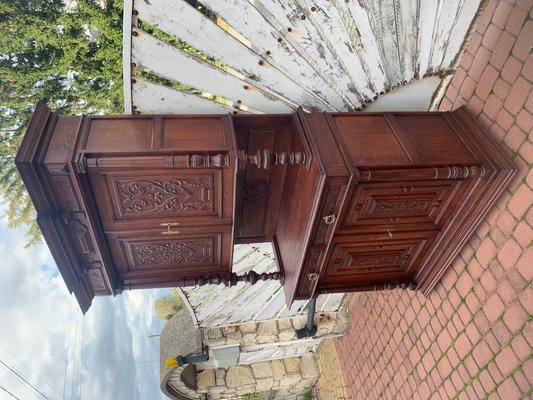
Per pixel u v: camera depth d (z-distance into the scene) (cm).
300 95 245
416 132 217
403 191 205
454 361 254
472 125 222
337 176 182
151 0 187
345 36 221
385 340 341
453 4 217
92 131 188
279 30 211
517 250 204
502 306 214
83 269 209
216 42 210
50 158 168
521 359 204
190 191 196
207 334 403
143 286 238
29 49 371
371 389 368
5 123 405
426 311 281
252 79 231
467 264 238
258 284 351
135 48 205
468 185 210
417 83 256
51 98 407
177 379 421
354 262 244
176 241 219
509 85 207
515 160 203
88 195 181
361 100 256
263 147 235
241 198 245
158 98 230
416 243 241
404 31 225
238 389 495
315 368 518
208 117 210
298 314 407
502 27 212
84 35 386
